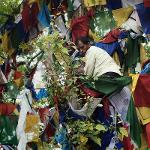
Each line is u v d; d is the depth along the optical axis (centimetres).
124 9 791
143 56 748
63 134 661
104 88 677
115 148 666
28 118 714
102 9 802
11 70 816
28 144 719
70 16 815
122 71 756
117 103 683
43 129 704
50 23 809
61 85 664
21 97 758
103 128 653
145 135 684
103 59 710
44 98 705
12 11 827
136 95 682
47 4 819
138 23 776
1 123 762
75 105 666
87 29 794
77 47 750
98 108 683
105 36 782
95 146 674
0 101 789
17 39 826
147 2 769
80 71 678
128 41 754
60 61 672
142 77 682
